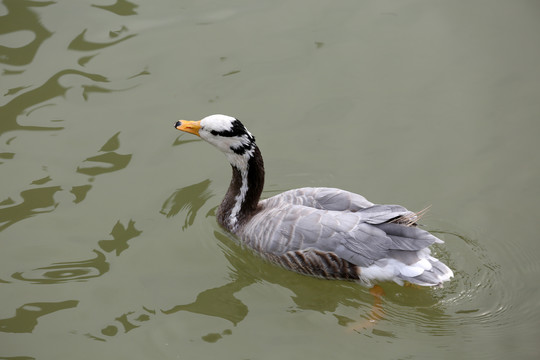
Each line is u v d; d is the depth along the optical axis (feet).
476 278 33.65
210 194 39.09
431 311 32.42
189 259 35.68
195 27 49.03
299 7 50.88
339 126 42.60
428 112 43.19
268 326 32.12
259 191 36.14
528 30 48.08
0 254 34.96
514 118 42.37
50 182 38.83
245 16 50.11
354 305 33.35
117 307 32.73
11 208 37.29
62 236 36.11
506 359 29.84
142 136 41.86
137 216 37.50
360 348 30.83
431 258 31.99
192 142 42.19
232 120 34.83
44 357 30.19
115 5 50.78
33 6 50.11
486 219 36.68
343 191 34.06
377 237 31.73
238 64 46.47
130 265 34.99
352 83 45.21
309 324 32.22
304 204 34.24
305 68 46.24
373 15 50.19
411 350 30.60
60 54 46.60
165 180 39.68
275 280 34.99
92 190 38.68
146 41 47.88
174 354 30.53
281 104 43.91
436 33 48.39
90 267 34.65
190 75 45.62
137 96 44.21
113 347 30.76
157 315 32.48
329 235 32.32
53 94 43.91
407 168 39.88
